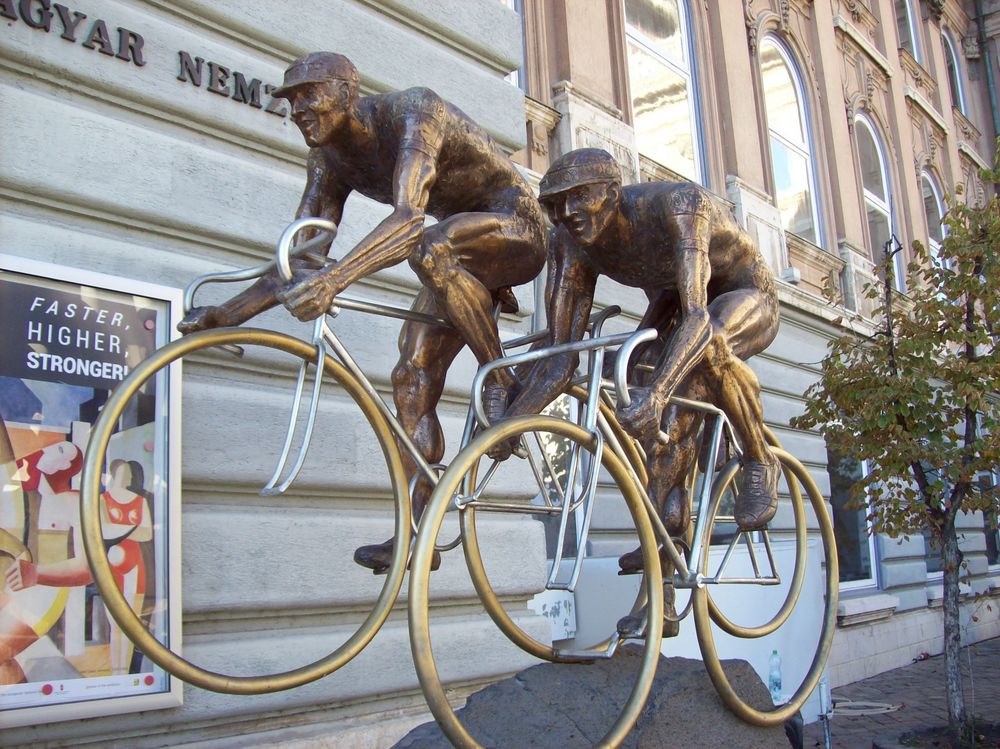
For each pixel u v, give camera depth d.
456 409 5.62
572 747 3.00
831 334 11.23
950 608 7.41
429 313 3.06
